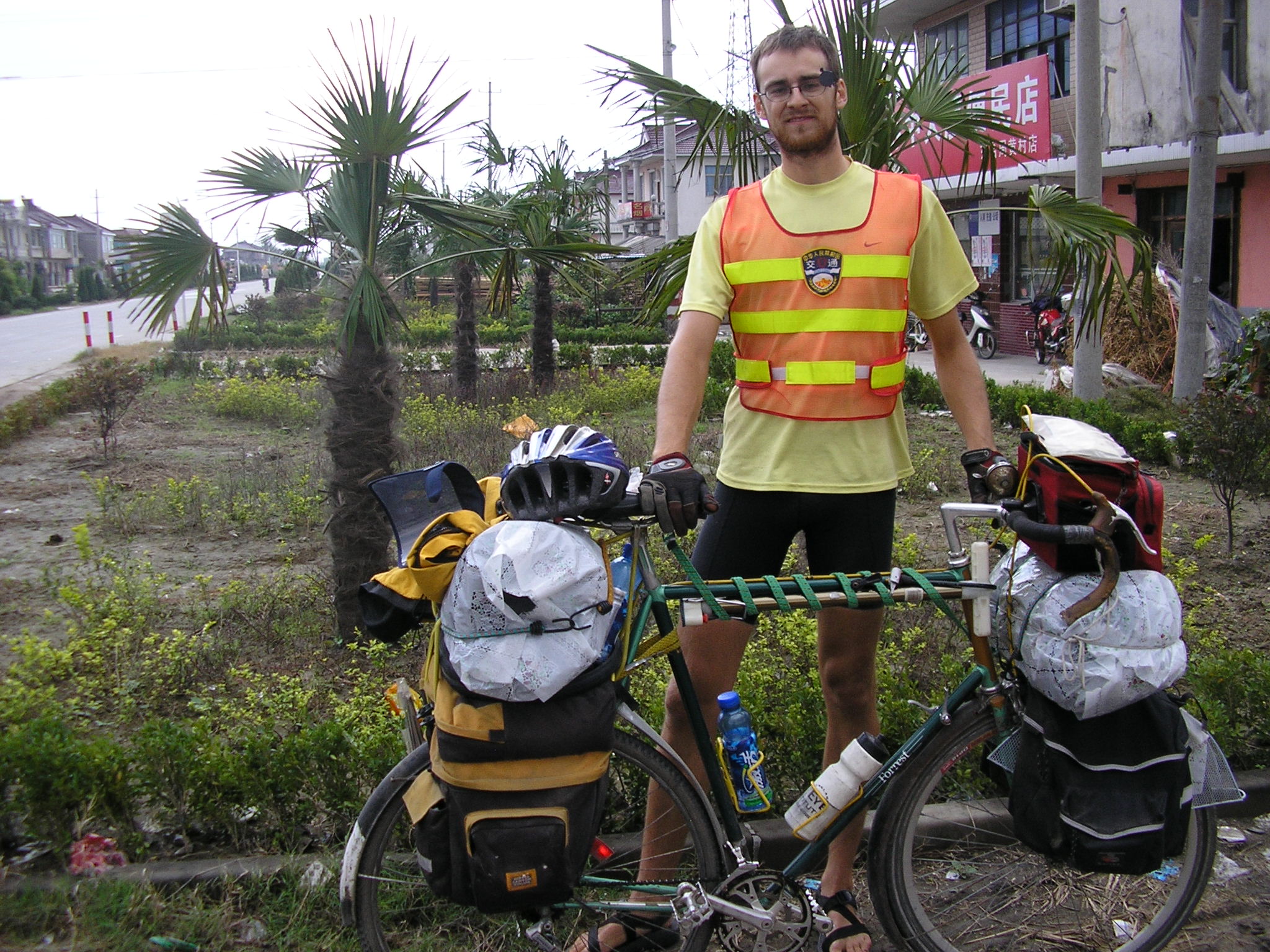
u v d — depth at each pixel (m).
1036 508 2.43
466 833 2.20
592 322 28.50
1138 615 2.33
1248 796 3.39
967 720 2.56
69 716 4.21
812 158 2.52
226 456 11.27
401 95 4.88
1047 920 2.85
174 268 5.18
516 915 2.73
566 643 2.18
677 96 6.18
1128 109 14.36
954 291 2.65
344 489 5.23
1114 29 14.48
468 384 14.61
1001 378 16.27
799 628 4.35
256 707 4.34
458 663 2.18
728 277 2.58
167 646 4.86
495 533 2.19
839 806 2.53
